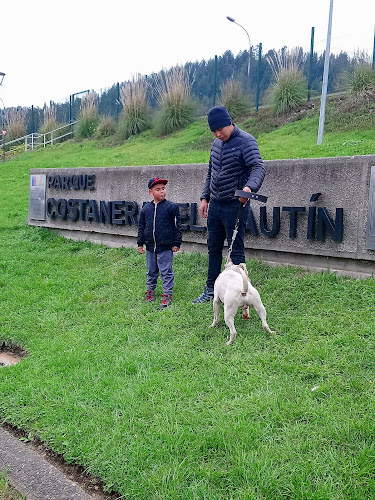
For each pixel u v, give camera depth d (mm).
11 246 8633
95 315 5262
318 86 17844
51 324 5168
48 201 9180
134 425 3154
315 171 5340
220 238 5180
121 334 4648
